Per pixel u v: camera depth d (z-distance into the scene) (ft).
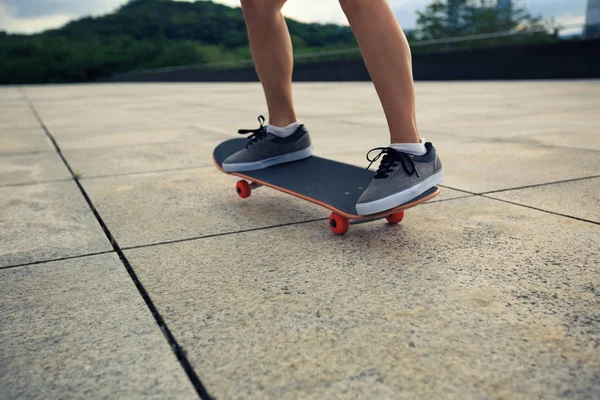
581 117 15.81
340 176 6.86
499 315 3.92
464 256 5.15
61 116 24.38
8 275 5.09
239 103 28.81
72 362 3.51
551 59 38.11
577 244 5.32
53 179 9.89
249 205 7.50
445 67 47.19
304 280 4.71
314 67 59.98
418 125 15.76
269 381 3.20
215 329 3.87
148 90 53.72
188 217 6.95
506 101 22.52
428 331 3.72
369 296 4.33
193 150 12.87
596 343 3.49
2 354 3.64
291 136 7.50
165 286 4.70
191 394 3.10
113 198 8.19
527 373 3.18
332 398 3.01
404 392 3.04
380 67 5.41
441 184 8.29
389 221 6.28
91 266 5.27
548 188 7.64
